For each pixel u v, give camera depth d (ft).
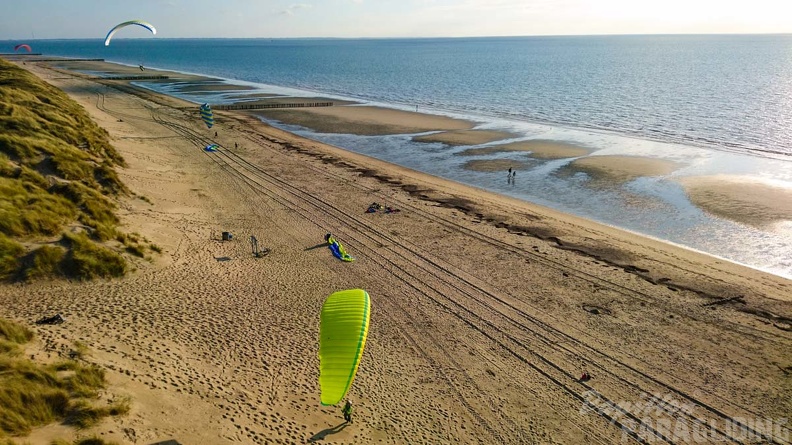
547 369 50.75
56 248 56.59
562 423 43.55
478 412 44.16
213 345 47.47
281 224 88.33
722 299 65.82
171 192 96.12
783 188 109.09
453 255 78.38
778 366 52.08
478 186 116.57
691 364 52.16
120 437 32.48
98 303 50.70
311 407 41.68
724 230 89.04
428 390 46.44
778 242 83.92
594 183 116.37
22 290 50.70
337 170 127.75
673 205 101.30
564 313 61.62
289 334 52.29
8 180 67.92
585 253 80.07
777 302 65.21
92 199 73.36
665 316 61.46
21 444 28.99
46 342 40.98
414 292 65.72
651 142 155.94
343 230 87.20
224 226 84.23
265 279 65.00
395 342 53.88
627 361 52.39
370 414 42.09
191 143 146.20
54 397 33.32
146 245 67.21
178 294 56.29
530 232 88.89
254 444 35.70
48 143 85.56
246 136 165.17
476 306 62.75
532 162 135.44
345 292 43.09
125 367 40.27
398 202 103.86
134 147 125.90
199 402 38.68
